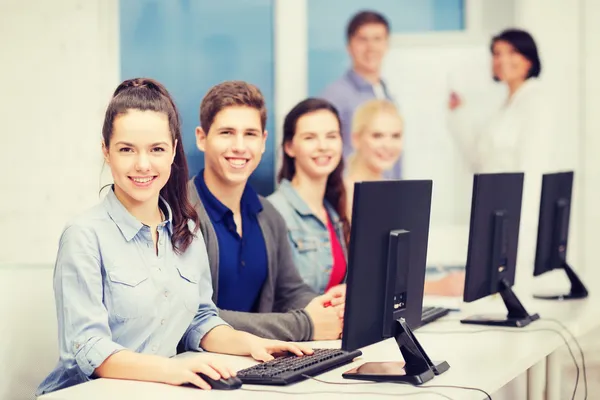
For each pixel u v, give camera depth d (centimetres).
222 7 439
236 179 249
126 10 434
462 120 430
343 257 323
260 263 256
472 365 203
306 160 318
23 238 423
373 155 427
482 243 258
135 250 199
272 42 441
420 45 431
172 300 204
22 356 211
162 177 195
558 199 322
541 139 436
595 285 453
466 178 432
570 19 449
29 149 424
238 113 248
